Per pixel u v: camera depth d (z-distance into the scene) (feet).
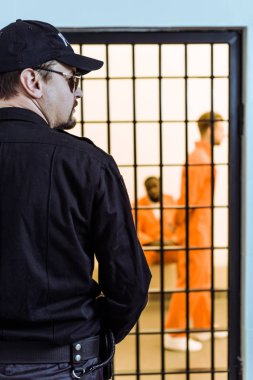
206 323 9.84
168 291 9.75
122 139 9.43
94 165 4.76
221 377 9.84
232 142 9.33
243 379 9.54
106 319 5.25
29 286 4.67
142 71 9.26
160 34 9.00
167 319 9.84
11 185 4.67
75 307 4.90
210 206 9.63
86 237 4.86
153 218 9.62
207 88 9.36
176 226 9.66
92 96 9.30
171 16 8.70
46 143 4.75
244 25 8.79
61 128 5.34
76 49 9.02
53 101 5.00
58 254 4.73
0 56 4.84
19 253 4.64
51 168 4.69
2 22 8.54
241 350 9.58
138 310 5.12
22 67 4.80
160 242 9.67
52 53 4.91
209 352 9.89
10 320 4.76
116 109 9.35
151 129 9.45
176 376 9.84
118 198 4.84
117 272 4.89
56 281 4.75
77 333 4.93
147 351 9.86
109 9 8.63
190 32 9.02
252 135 9.14
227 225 9.62
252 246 9.28
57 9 8.57
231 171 9.41
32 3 8.54
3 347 4.87
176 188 9.59
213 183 9.58
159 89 9.33
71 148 4.76
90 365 5.08
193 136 9.50
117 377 9.81
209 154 9.53
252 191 9.20
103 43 8.95
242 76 9.16
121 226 4.84
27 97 4.89
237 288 9.59
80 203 4.73
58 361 4.92
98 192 4.75
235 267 9.55
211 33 9.04
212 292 9.75
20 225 4.64
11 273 4.66
